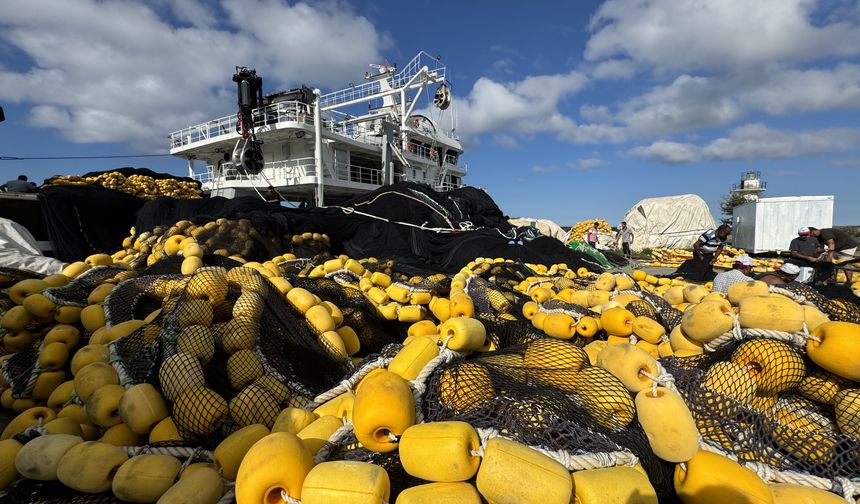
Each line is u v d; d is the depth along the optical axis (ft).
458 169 107.55
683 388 8.00
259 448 6.42
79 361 11.29
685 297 15.15
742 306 8.59
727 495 6.18
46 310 14.29
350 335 14.52
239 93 60.39
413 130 86.48
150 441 9.04
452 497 5.70
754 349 7.87
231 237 30.83
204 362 10.68
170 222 40.40
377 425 6.56
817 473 6.99
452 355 8.55
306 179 65.57
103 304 14.39
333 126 72.28
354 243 44.78
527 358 9.26
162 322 12.18
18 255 25.50
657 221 107.86
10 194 35.58
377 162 84.28
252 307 11.98
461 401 7.34
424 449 5.97
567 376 8.33
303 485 5.98
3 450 8.35
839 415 7.34
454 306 12.88
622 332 12.48
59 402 11.07
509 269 29.81
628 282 18.13
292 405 10.51
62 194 38.78
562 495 5.38
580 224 110.52
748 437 7.29
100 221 41.32
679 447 6.56
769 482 6.80
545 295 18.98
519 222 105.91
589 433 6.56
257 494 6.05
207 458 8.55
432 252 45.65
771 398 7.95
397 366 8.04
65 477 7.67
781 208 70.23
